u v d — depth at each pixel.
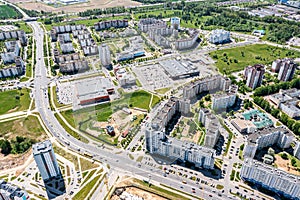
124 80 168.38
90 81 160.25
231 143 194.12
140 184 161.88
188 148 165.12
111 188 159.38
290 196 154.88
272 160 178.00
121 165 166.88
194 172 171.62
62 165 175.12
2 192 140.38
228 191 160.38
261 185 162.62
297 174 169.88
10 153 191.00
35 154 153.88
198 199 155.25
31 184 166.88
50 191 161.50
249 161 162.12
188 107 154.00
